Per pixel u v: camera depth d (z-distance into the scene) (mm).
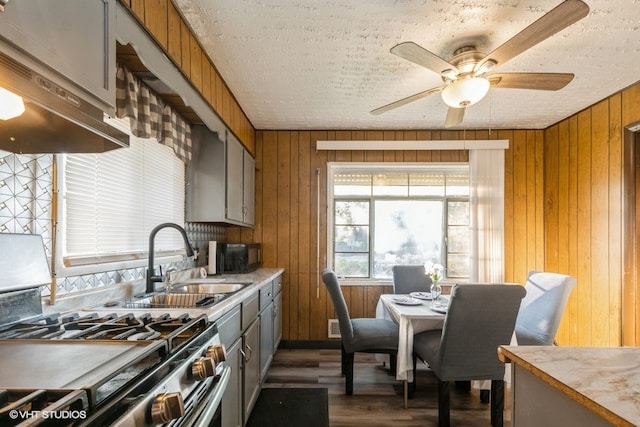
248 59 2232
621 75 2471
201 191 2695
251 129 3582
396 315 2459
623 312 2730
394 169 3820
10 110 847
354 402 2447
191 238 2799
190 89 1909
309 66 2336
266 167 3748
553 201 3572
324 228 3705
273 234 3717
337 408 2365
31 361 792
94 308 1475
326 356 3383
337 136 3744
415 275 3359
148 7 1382
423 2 1685
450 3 1693
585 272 3143
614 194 2848
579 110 3195
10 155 1160
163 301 1818
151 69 1455
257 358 2355
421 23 1850
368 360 3258
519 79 1965
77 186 1521
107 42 1054
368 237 3797
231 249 3033
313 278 3684
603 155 2951
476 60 2029
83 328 1096
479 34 1949
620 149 2787
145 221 2125
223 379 1309
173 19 1647
